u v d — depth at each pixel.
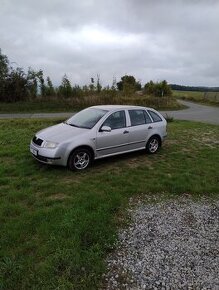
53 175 6.75
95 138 7.39
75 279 3.44
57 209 5.02
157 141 9.17
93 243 4.11
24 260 3.68
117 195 5.70
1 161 7.85
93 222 4.58
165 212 5.27
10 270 3.50
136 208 5.36
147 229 4.64
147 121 8.88
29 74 28.12
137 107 8.80
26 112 23.33
